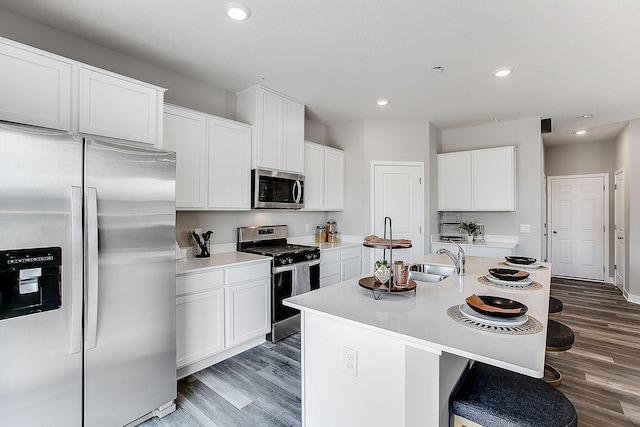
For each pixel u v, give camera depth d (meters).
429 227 4.49
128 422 1.77
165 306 1.93
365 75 2.93
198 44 2.39
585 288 5.18
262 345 2.94
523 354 1.01
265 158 3.23
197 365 2.46
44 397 1.46
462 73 2.88
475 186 4.51
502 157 4.32
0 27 1.97
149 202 1.83
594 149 5.70
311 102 3.67
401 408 1.24
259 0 1.88
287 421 1.90
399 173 4.40
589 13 1.98
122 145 1.70
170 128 2.53
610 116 4.17
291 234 4.09
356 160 4.42
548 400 1.18
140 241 1.79
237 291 2.66
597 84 3.11
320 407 1.51
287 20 2.08
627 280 4.55
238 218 3.42
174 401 2.03
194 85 3.00
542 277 2.17
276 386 2.27
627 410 2.04
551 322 2.26
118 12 1.99
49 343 1.46
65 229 1.49
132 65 2.58
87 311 1.56
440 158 4.78
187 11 1.98
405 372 1.18
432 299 1.63
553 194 6.11
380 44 2.38
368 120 4.32
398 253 4.38
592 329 3.42
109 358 1.67
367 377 1.33
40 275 1.42
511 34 2.24
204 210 2.83
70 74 1.82
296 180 3.58
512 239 4.45
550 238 6.14
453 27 2.16
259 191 3.16
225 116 3.26
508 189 4.27
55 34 2.18
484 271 2.37
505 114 4.11
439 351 1.09
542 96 3.44
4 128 1.33
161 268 1.90
